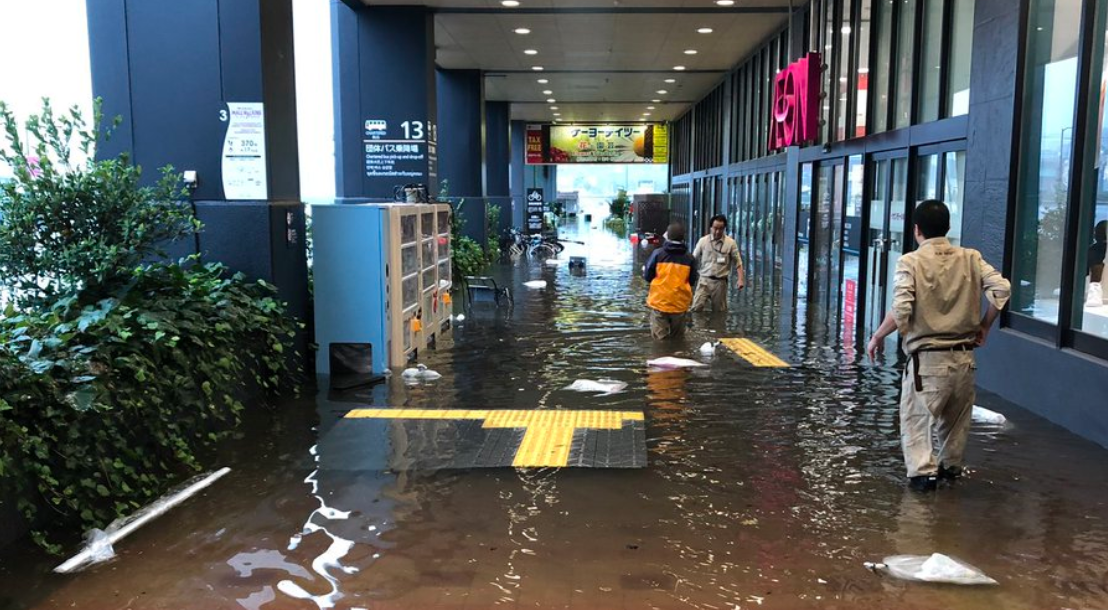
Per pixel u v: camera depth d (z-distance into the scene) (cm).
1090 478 440
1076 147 532
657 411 581
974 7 718
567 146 3416
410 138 1252
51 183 493
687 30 1425
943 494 418
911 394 430
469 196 1900
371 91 1248
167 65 646
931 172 845
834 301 1148
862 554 348
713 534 369
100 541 357
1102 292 516
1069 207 541
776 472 451
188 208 600
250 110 645
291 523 383
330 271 710
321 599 310
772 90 1506
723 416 566
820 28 1202
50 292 494
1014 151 618
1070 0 560
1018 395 602
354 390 657
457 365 757
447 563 340
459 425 548
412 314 795
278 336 659
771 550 352
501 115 2534
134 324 465
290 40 698
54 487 369
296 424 555
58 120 505
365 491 425
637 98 2503
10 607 306
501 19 1326
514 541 361
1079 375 523
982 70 669
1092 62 529
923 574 327
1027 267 612
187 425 475
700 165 2564
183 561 344
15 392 358
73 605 307
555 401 615
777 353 801
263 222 651
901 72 938
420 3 1225
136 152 652
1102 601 308
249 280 655
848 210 1082
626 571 332
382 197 1262
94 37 646
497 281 1534
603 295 1309
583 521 384
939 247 426
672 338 883
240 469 461
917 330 424
